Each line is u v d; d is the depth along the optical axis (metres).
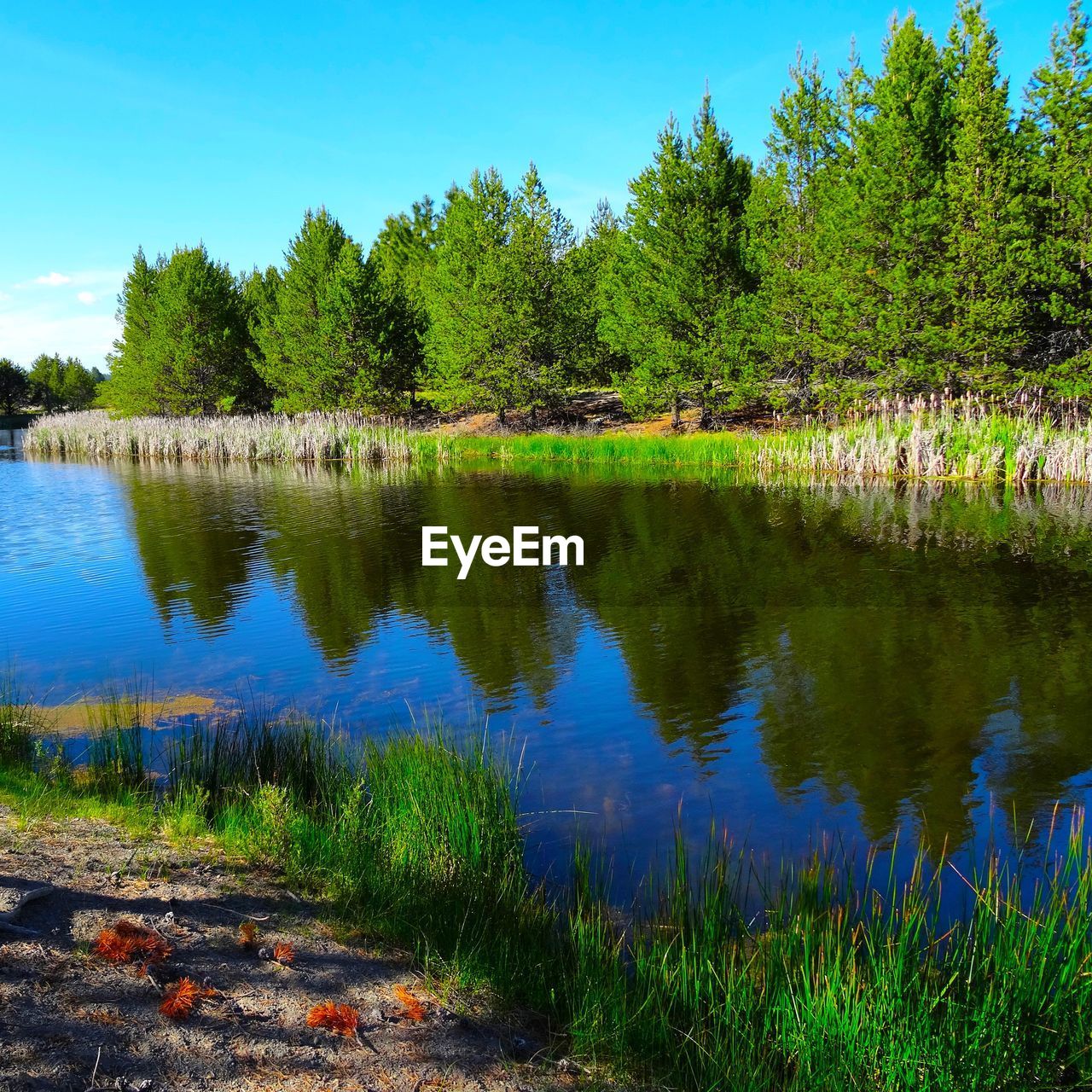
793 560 14.98
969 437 25.30
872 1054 3.61
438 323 45.47
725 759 7.19
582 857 5.27
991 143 27.52
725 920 4.72
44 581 14.49
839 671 9.34
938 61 30.23
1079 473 22.92
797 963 4.18
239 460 39.12
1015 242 26.83
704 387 36.41
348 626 11.62
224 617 12.16
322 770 6.70
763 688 8.88
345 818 5.67
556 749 7.45
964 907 4.94
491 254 41.56
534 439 36.56
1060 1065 3.63
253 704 8.66
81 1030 3.20
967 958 4.21
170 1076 3.07
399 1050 3.49
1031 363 29.27
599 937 4.43
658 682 9.17
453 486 26.77
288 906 4.63
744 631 10.91
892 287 29.25
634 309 36.97
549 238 41.59
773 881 5.28
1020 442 24.05
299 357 48.19
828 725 7.89
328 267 47.88
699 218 33.94
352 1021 3.59
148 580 14.52
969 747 7.34
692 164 34.53
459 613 12.17
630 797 6.53
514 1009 4.00
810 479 25.62
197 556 16.48
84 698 8.89
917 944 4.17
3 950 3.61
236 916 4.39
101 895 4.31
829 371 34.12
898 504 20.41
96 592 13.69
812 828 6.01
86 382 98.75
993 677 9.01
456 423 47.31
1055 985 3.89
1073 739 7.46
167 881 4.65
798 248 33.47
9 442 57.22
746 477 26.59
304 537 18.30
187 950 3.93
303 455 37.91
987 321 27.48
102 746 7.17
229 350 55.19
